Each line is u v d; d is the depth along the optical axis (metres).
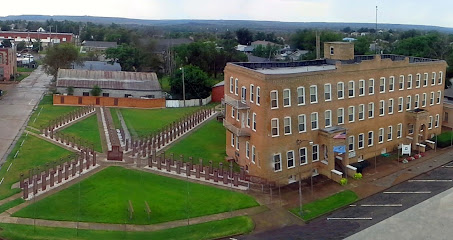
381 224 19.09
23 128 72.06
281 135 49.72
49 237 35.97
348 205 45.38
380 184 50.94
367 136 57.91
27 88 114.38
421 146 61.62
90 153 58.34
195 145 64.75
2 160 55.56
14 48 133.62
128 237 36.88
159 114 88.19
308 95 51.09
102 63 129.00
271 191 47.84
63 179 48.84
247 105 52.16
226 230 38.91
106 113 86.75
